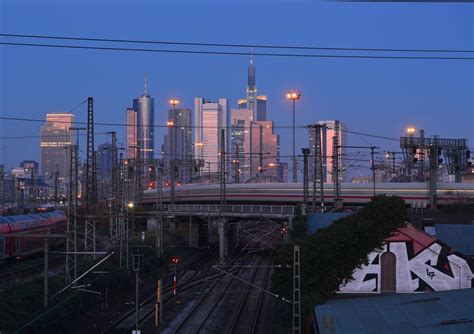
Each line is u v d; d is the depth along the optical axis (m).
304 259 33.62
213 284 53.53
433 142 68.88
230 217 73.88
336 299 32.53
